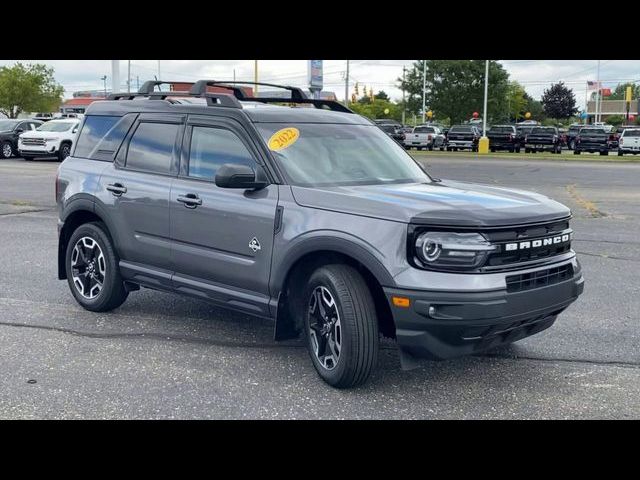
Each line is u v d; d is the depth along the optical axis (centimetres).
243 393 462
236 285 524
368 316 448
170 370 503
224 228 524
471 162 3334
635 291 757
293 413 432
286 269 484
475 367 519
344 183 518
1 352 538
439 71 6588
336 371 460
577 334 601
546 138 4416
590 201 1681
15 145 3144
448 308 421
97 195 624
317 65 2683
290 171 510
